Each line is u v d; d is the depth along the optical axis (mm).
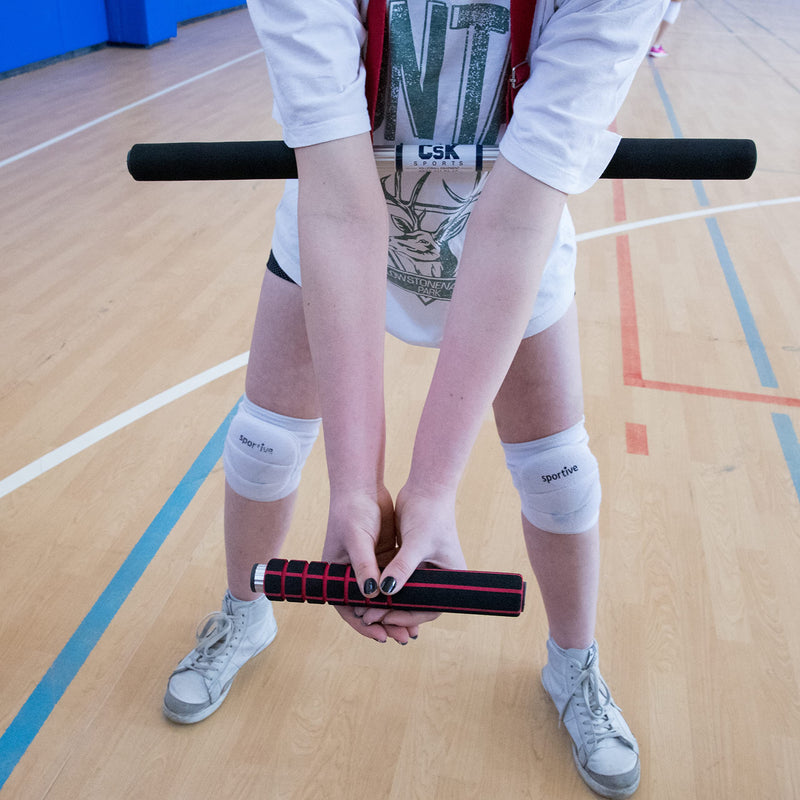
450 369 686
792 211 3734
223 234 3191
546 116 671
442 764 1279
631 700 1384
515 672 1441
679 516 1794
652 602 1573
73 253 2943
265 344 1047
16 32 5379
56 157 3971
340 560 695
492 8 763
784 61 7473
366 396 688
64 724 1306
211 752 1278
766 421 2150
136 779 1229
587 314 2666
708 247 3285
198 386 2188
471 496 1845
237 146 826
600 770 1234
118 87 5371
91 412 2051
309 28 670
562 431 1046
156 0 6621
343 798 1222
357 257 689
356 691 1395
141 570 1604
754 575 1646
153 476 1846
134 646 1450
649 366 2381
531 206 679
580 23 654
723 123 5141
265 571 678
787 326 2668
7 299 2584
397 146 836
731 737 1328
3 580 1556
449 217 898
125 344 2367
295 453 1112
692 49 7820
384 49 804
